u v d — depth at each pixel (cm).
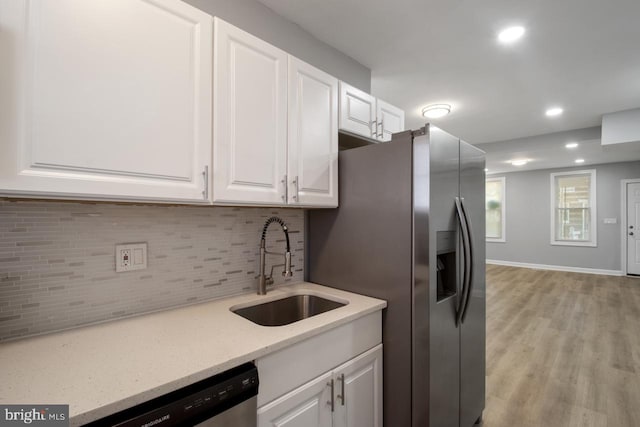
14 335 107
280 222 171
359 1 172
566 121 391
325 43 213
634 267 608
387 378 158
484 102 326
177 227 146
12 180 80
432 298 145
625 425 190
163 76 107
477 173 190
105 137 95
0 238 104
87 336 111
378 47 219
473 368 186
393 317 156
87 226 121
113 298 127
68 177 89
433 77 267
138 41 101
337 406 131
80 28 90
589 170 648
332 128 175
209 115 119
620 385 232
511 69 253
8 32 80
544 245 704
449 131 440
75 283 118
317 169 165
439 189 151
